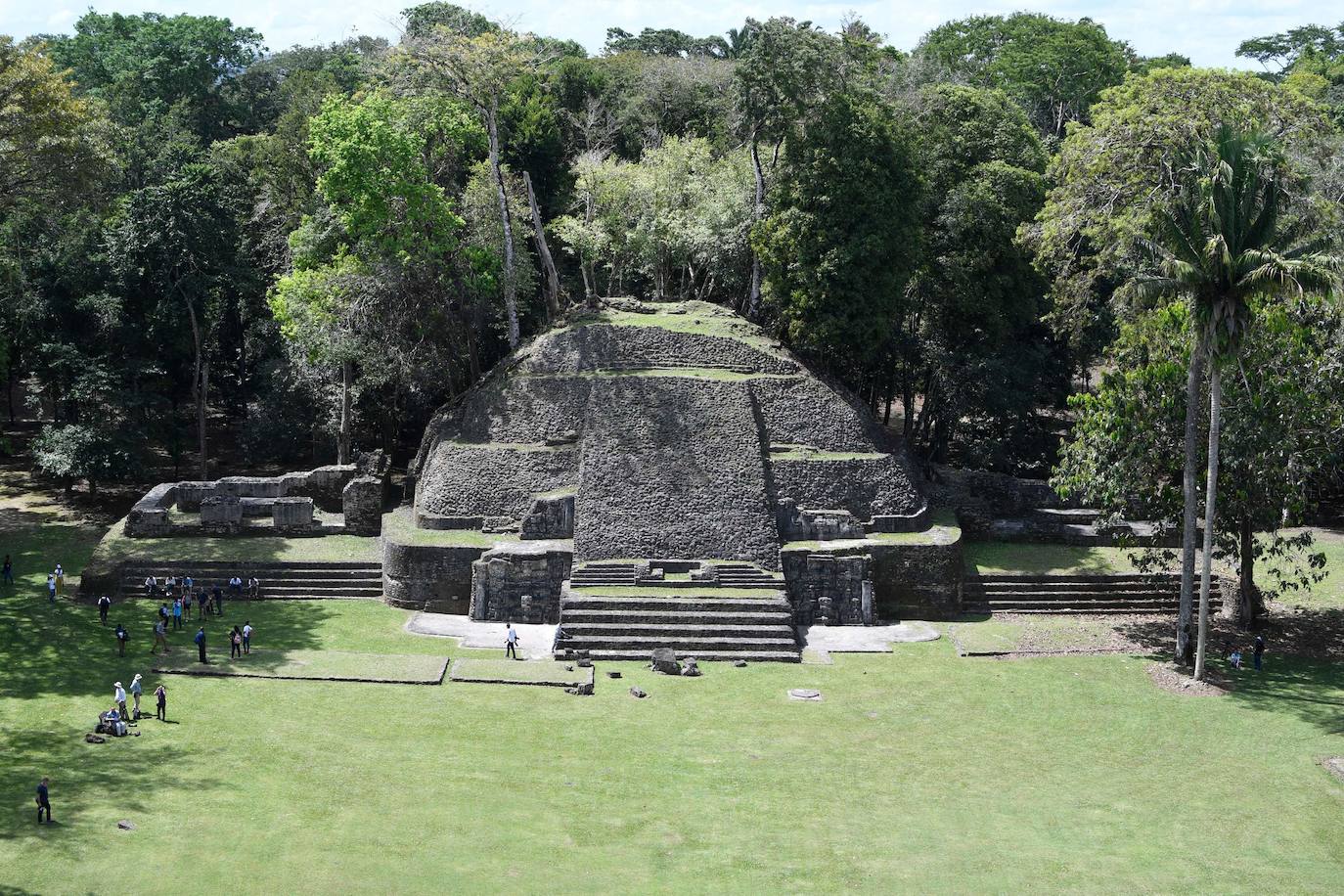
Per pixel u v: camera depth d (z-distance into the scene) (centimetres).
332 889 3166
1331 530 7269
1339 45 13988
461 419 6775
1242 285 4631
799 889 3300
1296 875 3441
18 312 7844
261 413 8156
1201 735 4522
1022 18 12912
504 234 7725
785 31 7212
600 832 3600
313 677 4878
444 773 3988
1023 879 3391
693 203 8331
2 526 7269
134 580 5941
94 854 3278
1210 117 6038
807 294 7031
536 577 5803
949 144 7856
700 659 5303
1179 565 6297
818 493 6256
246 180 9156
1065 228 6212
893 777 4119
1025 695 4922
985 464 7831
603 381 6550
